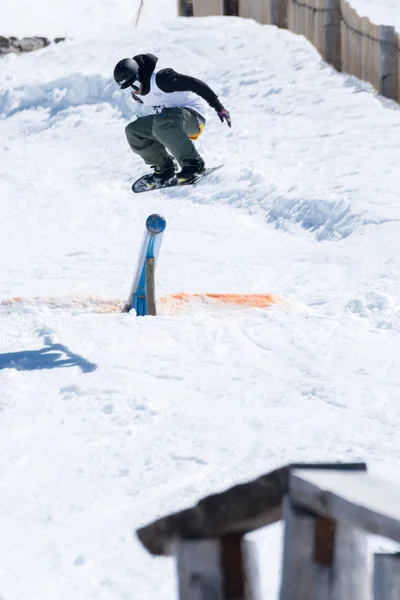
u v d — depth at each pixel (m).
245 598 2.33
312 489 2.19
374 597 2.25
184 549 2.34
